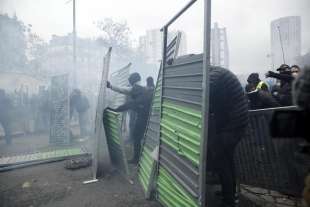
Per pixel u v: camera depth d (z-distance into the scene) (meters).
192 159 2.60
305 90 1.02
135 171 4.76
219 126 3.05
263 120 3.46
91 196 3.73
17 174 4.82
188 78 2.79
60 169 5.04
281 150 3.35
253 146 3.62
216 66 3.12
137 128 5.11
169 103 3.33
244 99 3.00
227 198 3.04
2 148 7.23
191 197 2.59
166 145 3.32
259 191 3.65
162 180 3.35
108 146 5.11
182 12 3.06
